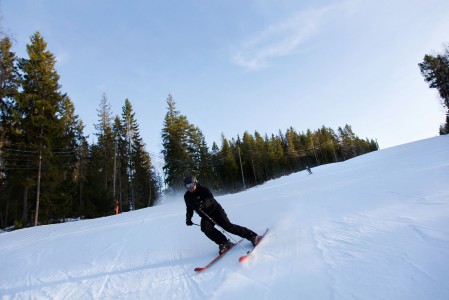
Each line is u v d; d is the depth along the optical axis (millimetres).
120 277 3969
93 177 32188
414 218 3729
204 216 4270
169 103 41062
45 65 24297
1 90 20531
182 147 39625
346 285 2475
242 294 2799
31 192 24875
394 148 26859
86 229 8500
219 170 56469
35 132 23109
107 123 43594
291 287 2693
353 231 3771
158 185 56219
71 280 4090
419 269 2459
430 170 7102
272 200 8102
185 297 3053
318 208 5633
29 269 4844
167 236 5832
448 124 44062
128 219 9734
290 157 69562
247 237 4270
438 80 43969
